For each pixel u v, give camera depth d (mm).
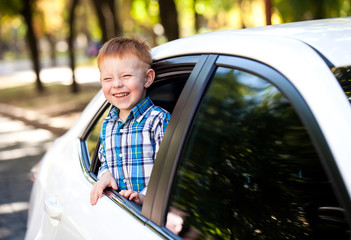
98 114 2211
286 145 1233
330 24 1518
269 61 1292
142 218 1553
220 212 1394
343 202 1001
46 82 23672
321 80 1148
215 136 1460
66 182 2088
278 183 1267
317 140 1081
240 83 1385
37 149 9078
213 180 1439
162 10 10461
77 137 2316
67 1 31531
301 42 1299
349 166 1001
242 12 29312
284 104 1231
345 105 1085
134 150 1876
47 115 12922
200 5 21891
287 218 1225
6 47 83812
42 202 2229
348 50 1226
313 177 1154
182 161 1490
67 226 1879
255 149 1340
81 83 20766
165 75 1850
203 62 1553
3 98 18766
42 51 78625
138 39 1971
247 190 1354
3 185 6496
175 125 1539
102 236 1638
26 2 18812
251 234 1311
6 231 4723
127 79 1883
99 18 15477
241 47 1424
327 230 1098
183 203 1457
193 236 1396
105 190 1851
